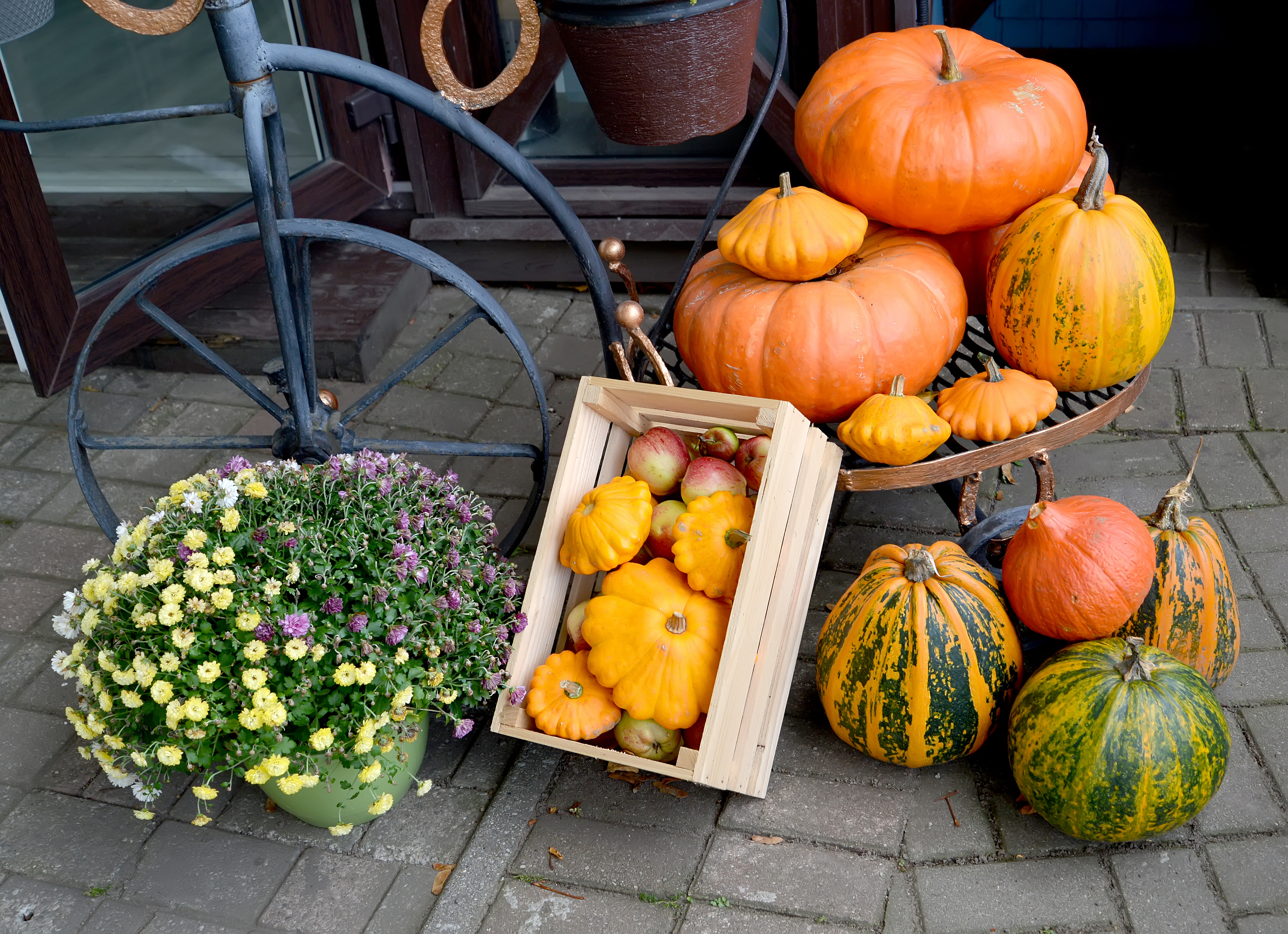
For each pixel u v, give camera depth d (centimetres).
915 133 207
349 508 186
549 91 344
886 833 191
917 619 181
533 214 354
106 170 321
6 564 266
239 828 202
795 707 217
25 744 221
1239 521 246
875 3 310
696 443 211
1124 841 182
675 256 353
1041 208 204
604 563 190
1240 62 463
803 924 178
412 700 184
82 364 221
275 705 166
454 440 300
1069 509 188
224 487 180
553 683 194
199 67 347
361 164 351
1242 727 202
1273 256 336
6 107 266
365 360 322
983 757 202
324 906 187
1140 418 279
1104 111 440
